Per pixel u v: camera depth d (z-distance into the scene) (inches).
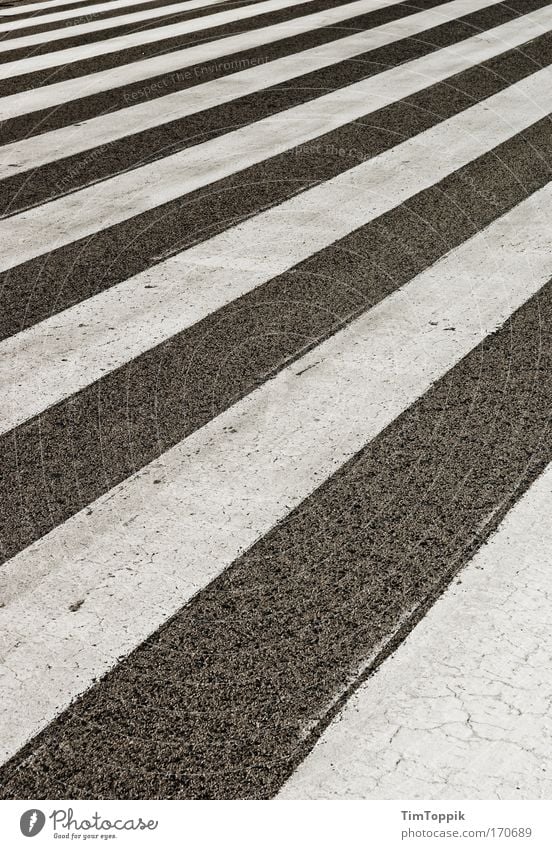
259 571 107.0
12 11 438.6
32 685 94.2
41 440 134.0
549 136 237.6
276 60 317.4
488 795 81.2
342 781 83.3
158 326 161.8
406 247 184.9
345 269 177.3
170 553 110.9
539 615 98.3
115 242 194.2
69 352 155.9
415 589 103.0
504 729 86.2
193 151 239.9
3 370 151.9
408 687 91.0
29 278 181.9
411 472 122.1
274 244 188.7
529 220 193.5
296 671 93.7
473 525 112.3
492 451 125.4
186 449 129.8
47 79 315.6
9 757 87.5
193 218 202.5
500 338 152.1
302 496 118.9
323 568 106.9
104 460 128.8
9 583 108.2
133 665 95.7
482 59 306.5
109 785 84.9
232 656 96.0
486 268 175.0
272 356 150.9
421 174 218.1
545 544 108.6
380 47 326.3
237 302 167.8
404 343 152.4
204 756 86.4
